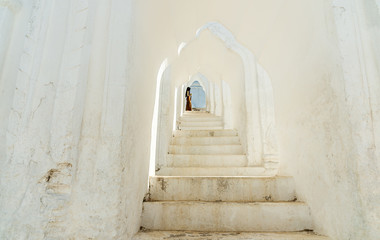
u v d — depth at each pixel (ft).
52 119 3.58
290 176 5.93
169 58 7.58
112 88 3.66
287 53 5.89
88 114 3.63
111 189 3.36
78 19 3.96
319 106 4.46
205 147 11.14
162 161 9.52
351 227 3.51
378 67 3.59
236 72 12.22
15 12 3.38
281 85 6.57
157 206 4.96
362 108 3.50
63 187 3.43
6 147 3.25
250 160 10.00
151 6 4.84
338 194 3.86
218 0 6.67
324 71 4.24
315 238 4.14
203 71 16.55
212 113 21.12
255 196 5.65
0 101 3.16
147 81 5.16
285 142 6.34
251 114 10.55
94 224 3.27
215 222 4.84
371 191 3.28
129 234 3.90
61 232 3.27
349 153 3.54
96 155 3.46
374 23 3.72
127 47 3.80
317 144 4.58
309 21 4.68
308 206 4.93
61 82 3.72
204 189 5.71
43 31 3.70
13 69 3.32
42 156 3.44
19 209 3.24
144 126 5.03
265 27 6.33
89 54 3.84
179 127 17.10
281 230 4.77
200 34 10.29
